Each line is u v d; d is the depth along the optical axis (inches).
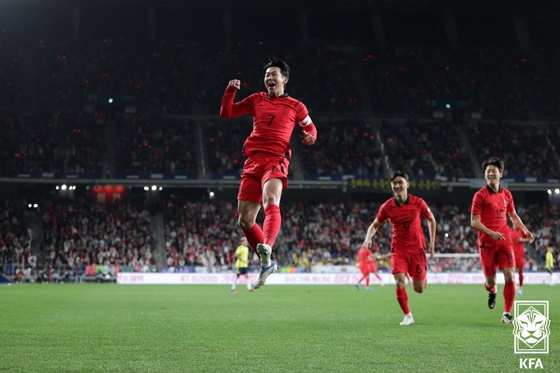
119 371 356.2
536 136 3171.8
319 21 3676.2
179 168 2829.7
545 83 3511.3
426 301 1216.8
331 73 3467.0
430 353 433.4
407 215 679.1
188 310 928.3
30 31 3417.8
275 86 427.8
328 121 3171.8
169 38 3543.3
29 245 2603.3
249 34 3604.8
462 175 2910.9
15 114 2997.0
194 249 2689.5
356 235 2854.3
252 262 2659.9
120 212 2817.4
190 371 356.2
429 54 3644.2
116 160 2829.7
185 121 3105.3
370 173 2925.7
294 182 2817.4
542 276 2447.1
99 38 3489.2
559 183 2925.7
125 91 3157.0
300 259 2674.7
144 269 2549.2
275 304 1106.7
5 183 2839.6
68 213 2773.1
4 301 1171.9
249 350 449.4
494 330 602.2
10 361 395.9
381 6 3558.1
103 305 1049.5
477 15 3720.5
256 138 416.5
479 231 707.4
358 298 1344.7
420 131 3174.2
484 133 3179.1
